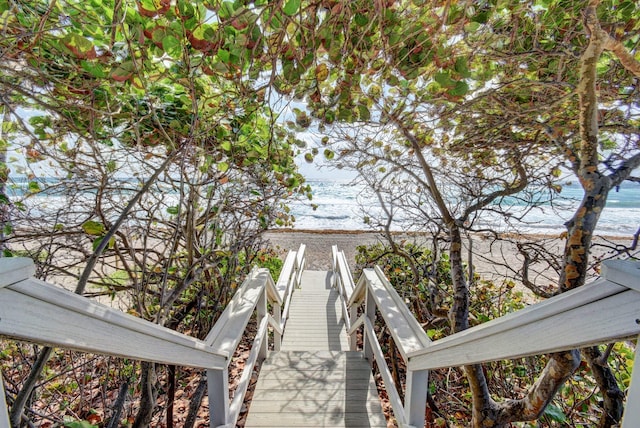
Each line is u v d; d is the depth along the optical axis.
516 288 4.70
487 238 2.99
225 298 3.08
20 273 0.58
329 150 2.45
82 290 1.23
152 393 1.93
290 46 1.25
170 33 1.21
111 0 1.29
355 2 1.18
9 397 1.72
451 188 2.94
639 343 0.53
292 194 3.35
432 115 1.97
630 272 0.56
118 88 1.57
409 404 1.63
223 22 1.14
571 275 1.40
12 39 1.16
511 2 1.26
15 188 1.88
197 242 2.51
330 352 2.96
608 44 1.18
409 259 3.21
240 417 2.67
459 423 2.64
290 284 4.43
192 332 2.76
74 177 1.91
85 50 1.15
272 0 1.08
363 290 3.05
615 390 1.66
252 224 3.53
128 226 2.17
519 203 2.96
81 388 2.29
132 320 0.89
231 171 2.44
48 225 2.07
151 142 2.07
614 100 1.75
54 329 0.65
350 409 2.23
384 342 4.20
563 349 0.71
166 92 1.98
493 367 2.58
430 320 2.97
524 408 1.63
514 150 2.28
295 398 2.34
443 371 3.02
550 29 1.52
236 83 1.47
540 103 1.72
